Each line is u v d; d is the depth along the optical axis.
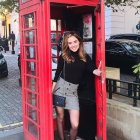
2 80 7.33
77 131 2.96
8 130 3.72
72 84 2.64
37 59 2.65
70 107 2.65
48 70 2.56
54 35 3.13
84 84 2.86
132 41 8.06
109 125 3.32
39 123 2.74
